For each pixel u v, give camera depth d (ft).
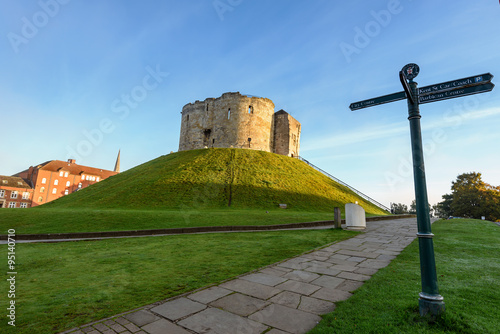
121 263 22.36
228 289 15.60
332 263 21.53
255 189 108.47
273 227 46.44
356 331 10.23
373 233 38.88
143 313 12.44
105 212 58.95
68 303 13.74
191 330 10.85
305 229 45.01
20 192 218.79
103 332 10.66
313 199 109.09
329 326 10.77
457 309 11.68
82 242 33.63
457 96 12.38
